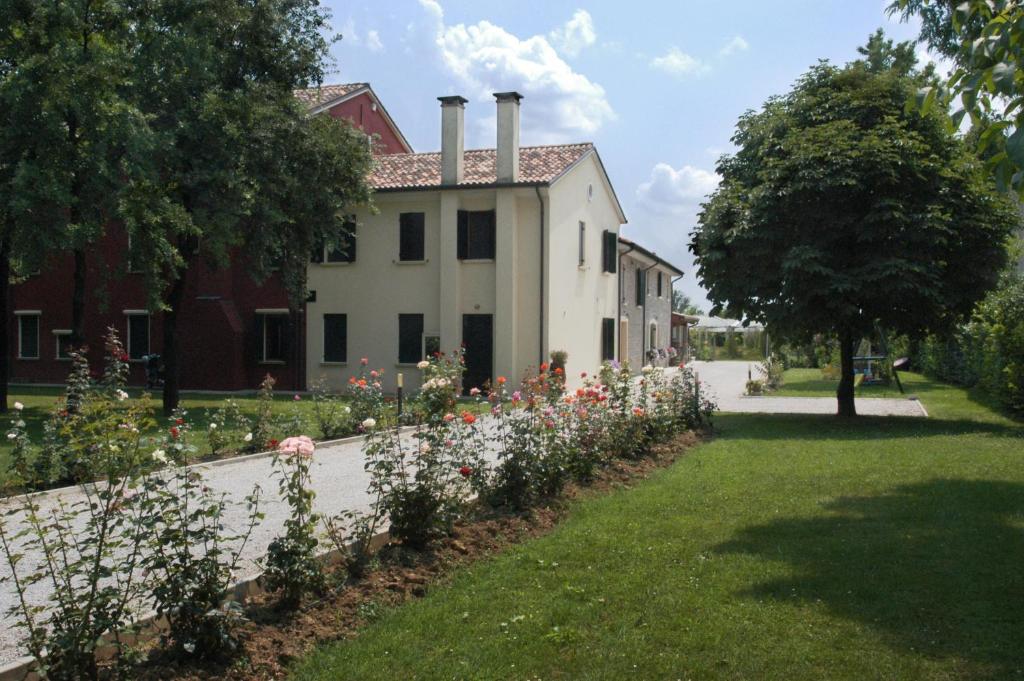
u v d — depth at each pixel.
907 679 4.31
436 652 4.67
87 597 3.99
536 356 25.59
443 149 25.72
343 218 23.84
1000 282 17.53
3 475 9.94
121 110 16.48
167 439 5.01
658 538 7.12
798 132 16.64
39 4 16.45
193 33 18.22
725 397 26.31
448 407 7.14
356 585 5.62
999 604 5.39
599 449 10.06
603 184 31.02
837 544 6.89
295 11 20.48
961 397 24.25
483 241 25.83
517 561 6.38
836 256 16.34
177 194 18.84
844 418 18.08
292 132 20.19
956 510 8.16
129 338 28.56
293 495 5.24
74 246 16.55
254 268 20.50
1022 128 3.62
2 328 19.64
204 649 4.35
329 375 27.08
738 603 5.45
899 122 16.62
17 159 16.31
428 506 6.45
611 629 5.03
